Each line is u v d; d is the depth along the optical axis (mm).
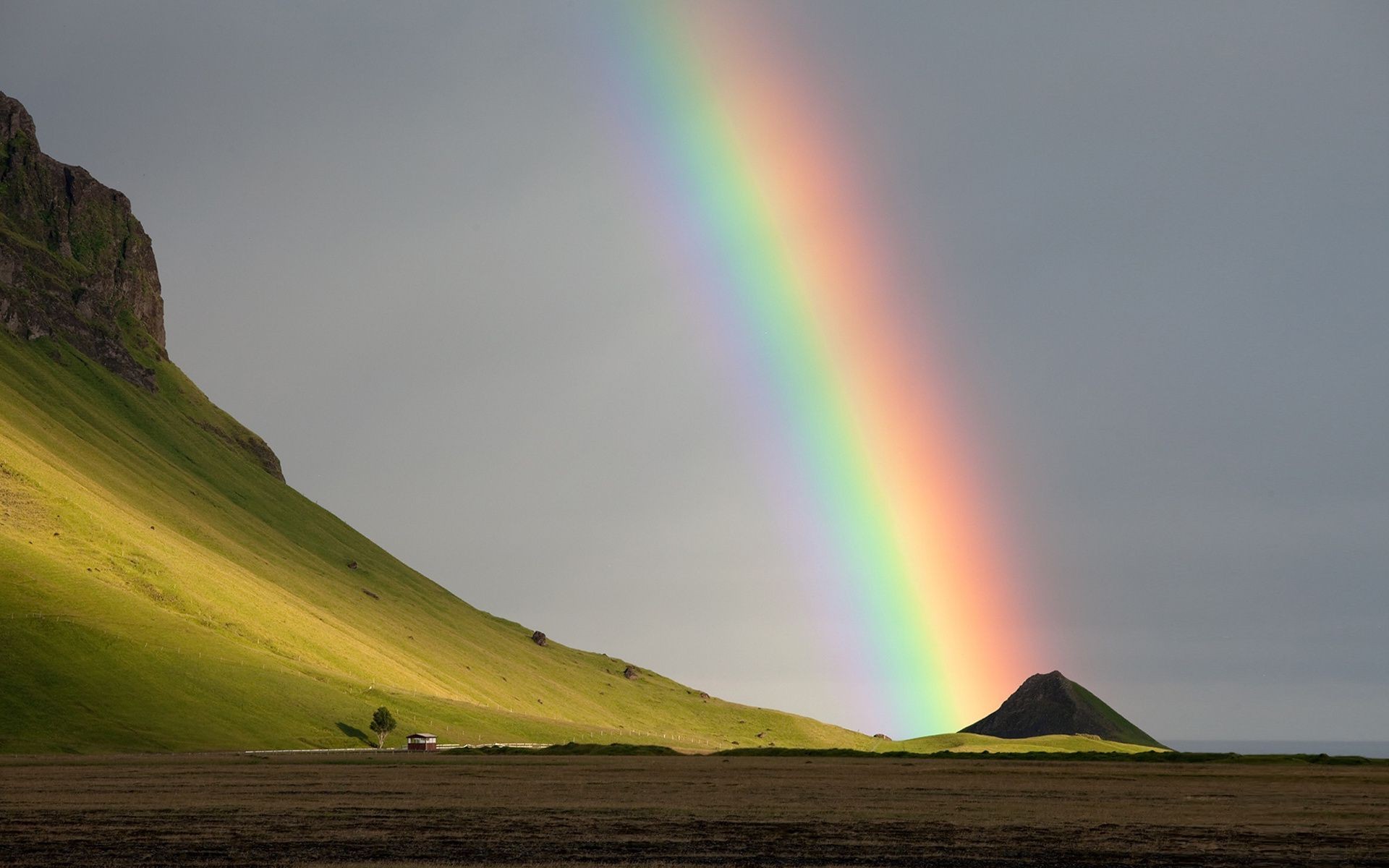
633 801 89500
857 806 87000
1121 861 56500
